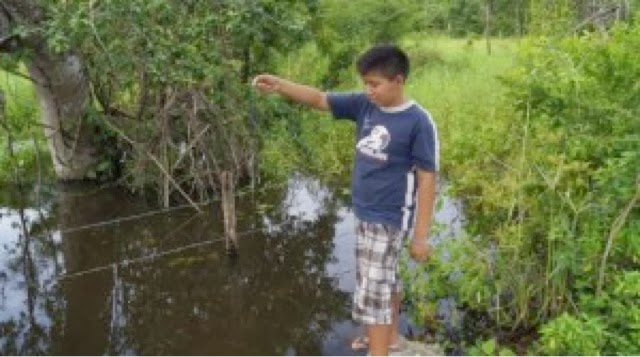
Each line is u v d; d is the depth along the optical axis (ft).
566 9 13.48
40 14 13.79
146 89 14.30
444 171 15.30
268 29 13.87
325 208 15.02
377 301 7.83
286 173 16.93
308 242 13.10
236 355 9.20
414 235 7.53
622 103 8.90
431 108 19.74
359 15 22.79
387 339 8.00
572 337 7.78
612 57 9.07
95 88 15.55
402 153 7.45
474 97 20.30
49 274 11.81
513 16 45.93
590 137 8.70
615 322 8.38
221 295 10.97
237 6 12.37
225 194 12.17
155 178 15.29
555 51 9.01
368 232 7.70
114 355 9.27
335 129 18.28
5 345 9.53
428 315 9.59
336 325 10.01
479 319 9.78
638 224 8.62
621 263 9.46
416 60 29.63
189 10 12.67
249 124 15.01
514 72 9.46
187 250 12.67
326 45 19.77
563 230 8.66
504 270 9.36
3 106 14.93
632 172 8.33
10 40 13.62
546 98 8.89
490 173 9.89
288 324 10.06
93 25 11.79
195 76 12.73
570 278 9.29
